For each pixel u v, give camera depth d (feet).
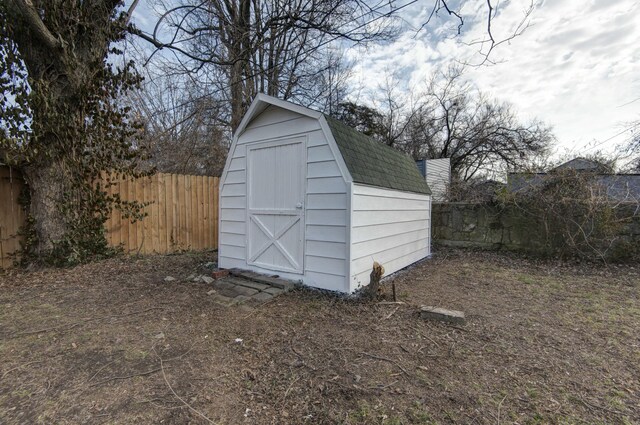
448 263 21.27
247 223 17.12
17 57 15.57
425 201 23.65
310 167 14.35
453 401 6.38
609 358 8.16
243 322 10.55
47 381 7.00
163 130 34.27
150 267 18.43
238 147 17.49
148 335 9.47
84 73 17.69
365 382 7.04
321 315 11.18
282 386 6.93
